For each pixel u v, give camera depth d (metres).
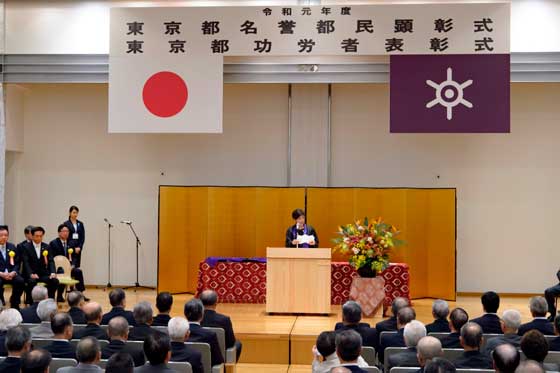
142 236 15.69
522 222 15.17
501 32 11.95
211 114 12.21
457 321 6.56
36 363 4.41
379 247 11.52
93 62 13.57
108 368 4.51
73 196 15.73
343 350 4.98
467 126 11.96
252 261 12.98
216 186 15.03
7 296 14.55
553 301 11.75
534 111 15.17
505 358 4.57
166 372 4.98
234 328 10.44
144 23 12.30
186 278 14.98
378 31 12.04
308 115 15.29
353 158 15.33
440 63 12.00
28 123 15.73
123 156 15.73
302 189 14.79
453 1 13.05
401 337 6.91
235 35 12.21
